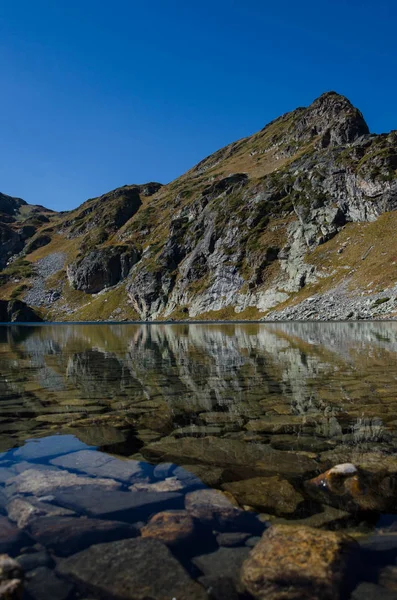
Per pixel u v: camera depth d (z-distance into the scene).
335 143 129.00
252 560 3.18
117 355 20.34
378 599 2.77
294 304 80.94
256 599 2.82
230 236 119.88
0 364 16.81
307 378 11.45
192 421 7.16
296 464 5.08
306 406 8.08
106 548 3.38
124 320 141.25
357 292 69.56
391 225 80.94
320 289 80.69
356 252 82.56
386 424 6.73
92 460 5.34
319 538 3.37
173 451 5.63
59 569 3.12
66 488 4.50
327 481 4.52
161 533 3.58
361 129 129.38
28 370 14.69
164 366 15.20
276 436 6.21
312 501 4.14
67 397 9.47
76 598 2.81
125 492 4.39
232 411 7.82
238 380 11.48
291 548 3.24
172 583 2.96
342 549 3.26
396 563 3.14
